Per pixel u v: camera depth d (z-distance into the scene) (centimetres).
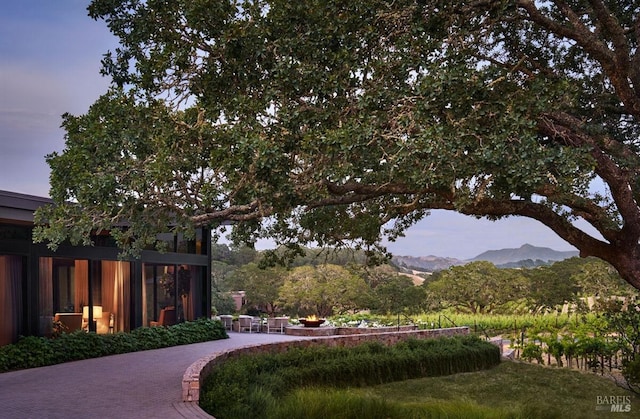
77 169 870
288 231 1201
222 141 838
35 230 898
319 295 4103
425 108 769
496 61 1038
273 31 859
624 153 906
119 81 931
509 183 734
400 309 3891
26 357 1342
